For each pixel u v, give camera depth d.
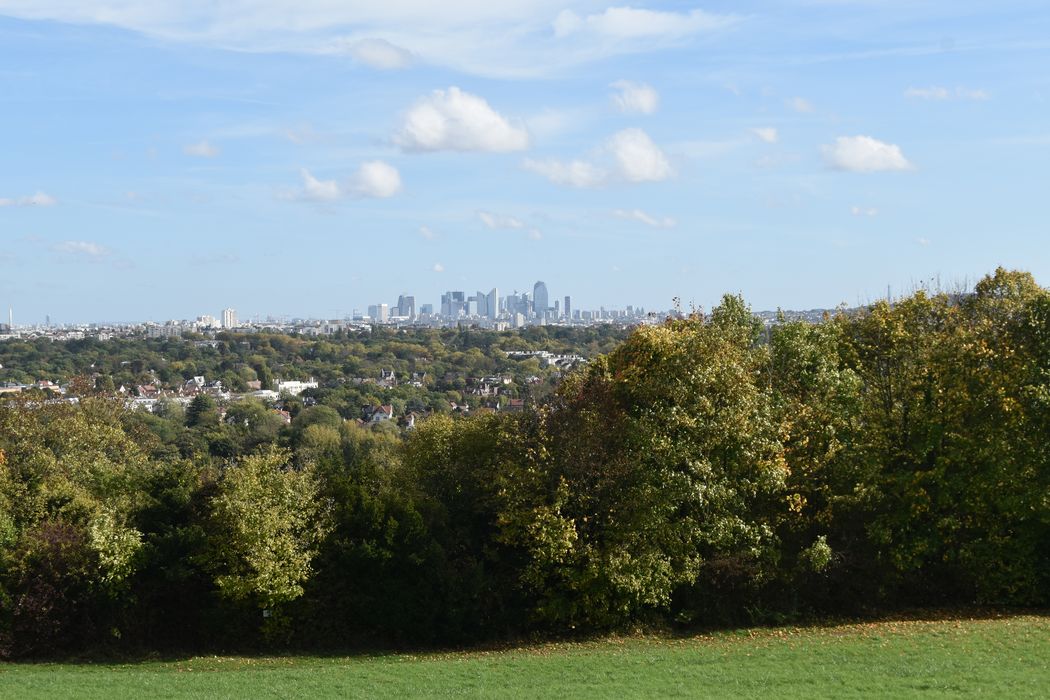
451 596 35.06
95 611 34.78
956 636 30.45
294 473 36.84
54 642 34.12
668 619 36.66
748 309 42.50
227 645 35.03
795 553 38.06
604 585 34.81
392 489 38.06
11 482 40.78
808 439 37.84
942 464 37.25
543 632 35.94
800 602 37.25
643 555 34.66
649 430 35.78
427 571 35.34
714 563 35.94
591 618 35.38
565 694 25.67
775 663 28.39
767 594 37.00
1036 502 35.81
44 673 30.42
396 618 34.94
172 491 36.88
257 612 35.09
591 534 36.06
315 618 35.41
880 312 42.81
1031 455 36.88
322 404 130.12
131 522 36.09
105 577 33.91
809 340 41.00
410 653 34.25
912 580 37.97
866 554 37.94
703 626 36.16
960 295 44.03
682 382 36.91
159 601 35.50
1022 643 29.00
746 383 36.97
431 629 35.16
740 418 35.75
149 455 71.12
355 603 35.34
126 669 31.61
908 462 38.94
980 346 37.97
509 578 36.50
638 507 35.25
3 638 33.53
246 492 34.88
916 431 38.53
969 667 26.34
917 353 40.22
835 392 39.25
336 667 30.66
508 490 35.84
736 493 36.38
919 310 42.00
